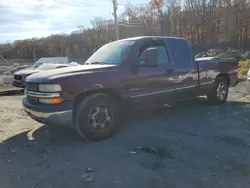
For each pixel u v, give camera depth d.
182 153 3.63
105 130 4.27
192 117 5.55
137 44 4.79
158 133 4.52
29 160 3.56
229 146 3.85
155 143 4.04
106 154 3.67
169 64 5.20
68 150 3.87
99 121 4.20
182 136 4.33
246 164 3.26
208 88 6.23
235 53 30.08
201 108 6.37
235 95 8.27
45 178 3.04
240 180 2.89
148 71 4.77
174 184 2.82
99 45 59.97
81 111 4.02
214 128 4.73
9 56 61.31
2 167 3.35
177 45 5.53
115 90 4.35
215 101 6.59
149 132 4.59
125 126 4.99
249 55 27.44
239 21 52.38
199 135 4.36
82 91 3.99
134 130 4.73
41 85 3.97
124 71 4.45
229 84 6.90
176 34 57.84
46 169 3.27
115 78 4.31
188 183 2.84
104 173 3.11
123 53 4.71
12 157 3.67
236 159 3.40
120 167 3.25
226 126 4.84
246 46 51.94
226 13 54.09
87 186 2.83
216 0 53.97
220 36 55.28
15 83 11.38
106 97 4.26
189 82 5.62
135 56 4.65
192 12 55.91
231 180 2.89
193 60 5.81
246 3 51.44
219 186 2.77
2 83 12.51
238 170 3.11
